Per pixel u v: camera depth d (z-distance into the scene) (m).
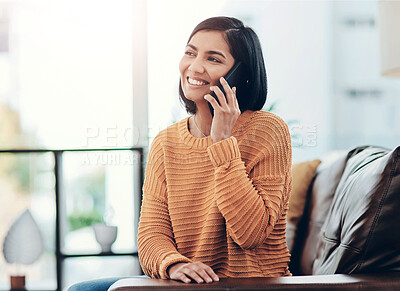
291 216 1.97
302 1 3.59
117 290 1.12
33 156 3.12
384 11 2.49
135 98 3.14
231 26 1.41
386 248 1.28
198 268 1.21
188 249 1.41
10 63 3.28
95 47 3.25
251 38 1.43
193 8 3.14
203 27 1.42
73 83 3.25
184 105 1.54
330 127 3.69
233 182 1.29
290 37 3.60
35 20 3.28
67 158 3.02
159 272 1.31
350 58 3.75
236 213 1.28
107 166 3.04
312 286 1.12
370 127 3.79
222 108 1.35
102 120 3.20
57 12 3.29
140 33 3.14
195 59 1.42
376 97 3.80
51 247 3.06
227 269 1.35
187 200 1.42
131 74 3.21
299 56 3.62
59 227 2.87
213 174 1.41
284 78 3.57
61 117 3.23
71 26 3.27
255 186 1.33
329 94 3.68
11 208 3.12
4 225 3.12
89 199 3.04
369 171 1.41
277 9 3.57
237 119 1.43
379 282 1.14
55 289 2.96
